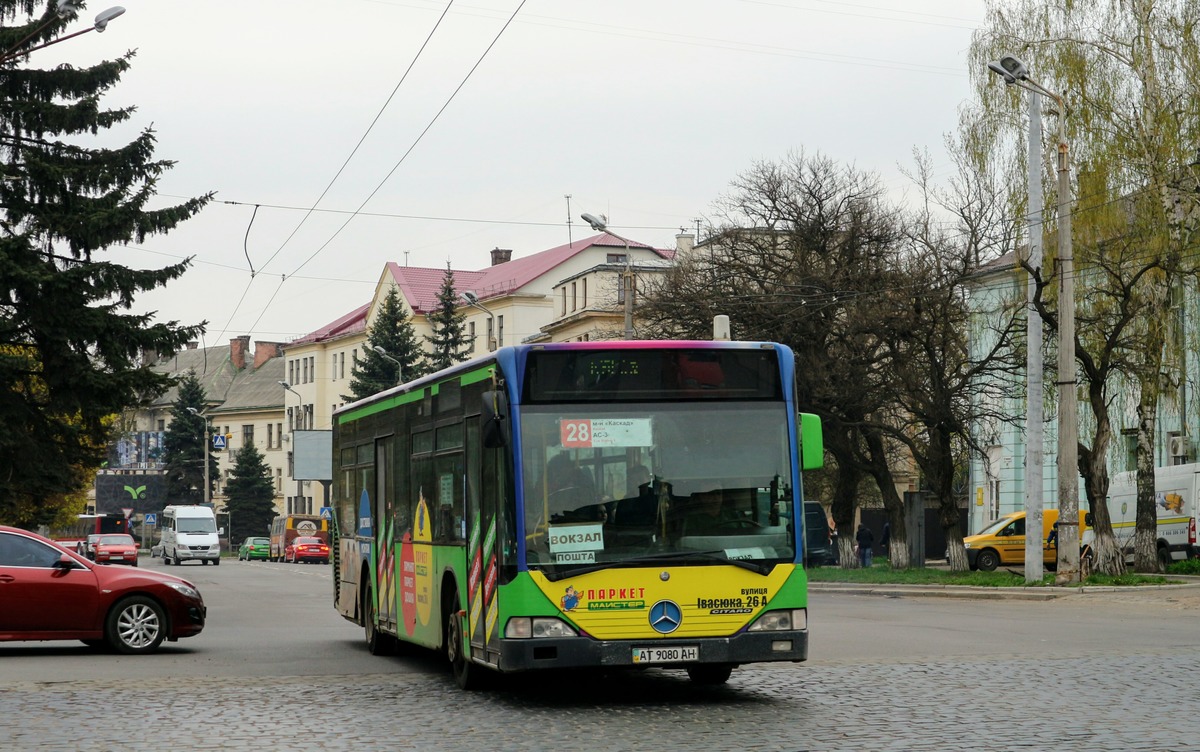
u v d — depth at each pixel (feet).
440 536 46.62
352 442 63.10
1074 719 35.37
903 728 34.30
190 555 252.83
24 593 56.59
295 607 103.04
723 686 44.39
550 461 38.81
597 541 38.50
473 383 42.73
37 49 106.42
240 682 47.29
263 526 347.77
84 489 145.18
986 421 141.49
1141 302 111.14
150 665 54.03
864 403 136.77
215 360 464.65
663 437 39.32
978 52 117.70
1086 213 109.50
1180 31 109.19
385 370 280.92
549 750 31.71
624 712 38.34
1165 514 127.03
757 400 40.01
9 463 104.99
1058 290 103.86
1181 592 95.96
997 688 42.37
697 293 144.36
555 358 39.34
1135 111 109.50
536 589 38.14
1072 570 102.42
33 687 45.83
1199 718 35.35
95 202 106.22
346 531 64.18
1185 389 134.31
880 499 224.74
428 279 336.90
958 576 121.90
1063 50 111.24
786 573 38.99
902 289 130.82
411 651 60.08
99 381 103.14
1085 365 114.11
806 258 142.82
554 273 293.84
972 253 129.29
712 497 39.14
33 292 100.89
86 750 32.48
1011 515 149.89
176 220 107.04
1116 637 62.59
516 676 48.19
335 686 45.91
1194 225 111.45
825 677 46.39
